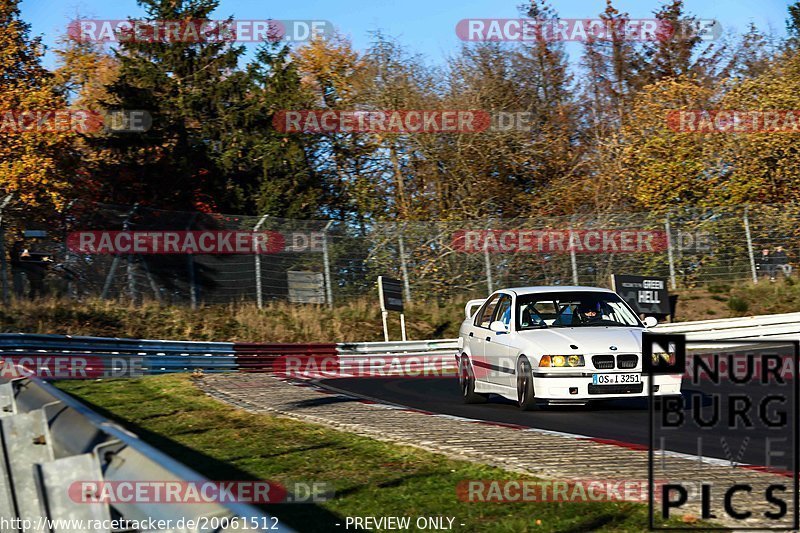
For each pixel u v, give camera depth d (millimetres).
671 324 24172
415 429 10016
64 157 31156
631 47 50250
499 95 40562
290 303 27328
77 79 42406
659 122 35344
